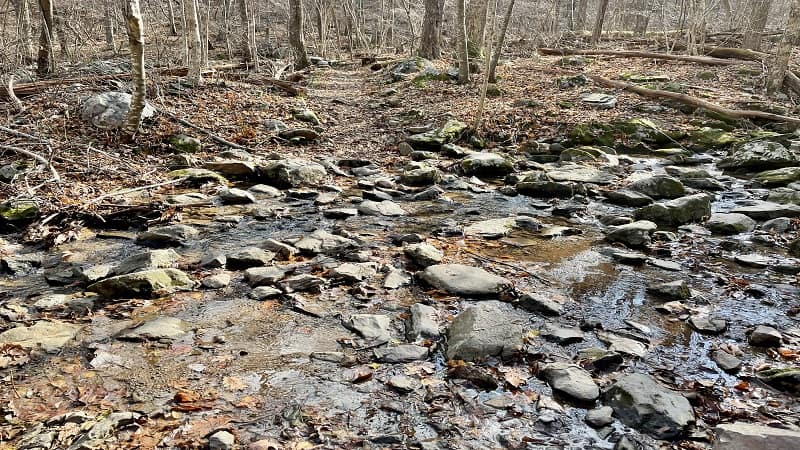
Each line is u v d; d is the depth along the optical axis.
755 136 12.01
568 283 5.47
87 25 28.69
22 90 11.97
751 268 5.85
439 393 3.60
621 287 5.37
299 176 9.52
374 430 3.24
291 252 6.14
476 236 6.94
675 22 35.25
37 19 26.30
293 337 4.34
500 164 10.58
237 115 13.37
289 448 3.07
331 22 40.19
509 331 4.22
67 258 6.05
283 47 31.41
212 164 9.83
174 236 6.60
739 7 28.48
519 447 3.11
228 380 3.73
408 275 5.57
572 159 11.30
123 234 6.89
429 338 4.32
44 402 3.46
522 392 3.62
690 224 7.32
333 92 19.56
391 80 20.55
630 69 18.72
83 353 4.05
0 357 3.90
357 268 5.65
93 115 10.66
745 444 2.84
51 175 8.38
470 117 13.70
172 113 11.98
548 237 6.95
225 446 3.04
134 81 10.08
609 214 7.90
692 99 13.66
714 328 4.47
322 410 3.42
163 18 33.19
